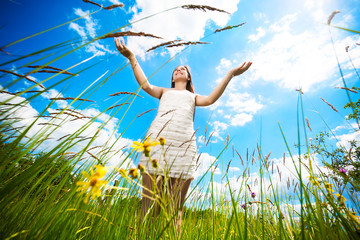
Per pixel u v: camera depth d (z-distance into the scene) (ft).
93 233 2.79
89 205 2.80
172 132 7.97
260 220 4.00
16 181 2.22
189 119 8.77
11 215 2.34
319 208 2.31
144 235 3.42
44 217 2.36
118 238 3.11
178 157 7.43
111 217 3.20
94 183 1.64
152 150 7.07
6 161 2.47
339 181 2.98
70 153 3.15
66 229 2.40
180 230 3.89
